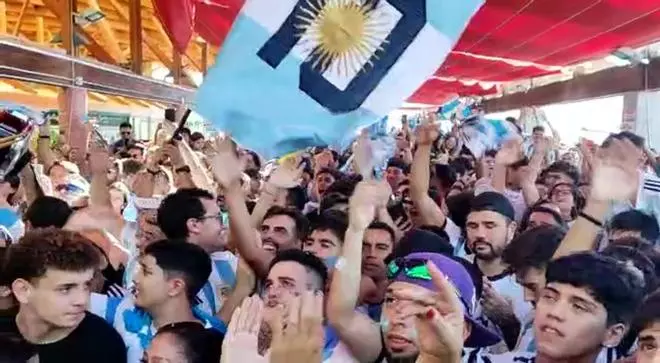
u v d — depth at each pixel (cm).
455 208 416
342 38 262
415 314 192
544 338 202
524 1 640
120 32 1512
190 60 1806
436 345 163
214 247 347
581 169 566
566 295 199
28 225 397
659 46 761
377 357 242
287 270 249
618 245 267
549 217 359
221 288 334
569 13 668
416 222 416
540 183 511
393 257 301
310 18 262
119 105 1433
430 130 414
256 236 316
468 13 257
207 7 957
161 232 362
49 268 224
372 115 262
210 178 561
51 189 531
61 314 227
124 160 761
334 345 241
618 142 267
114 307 266
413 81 262
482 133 724
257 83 264
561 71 1191
